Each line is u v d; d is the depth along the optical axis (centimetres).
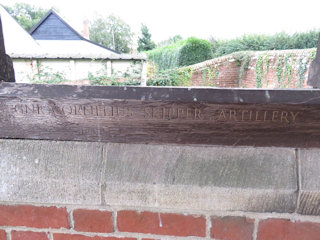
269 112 74
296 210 76
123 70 727
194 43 1077
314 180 73
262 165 76
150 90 76
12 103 78
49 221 85
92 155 80
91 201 80
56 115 79
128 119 78
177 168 77
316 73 129
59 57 699
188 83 933
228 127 76
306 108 73
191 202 78
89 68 717
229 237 81
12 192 81
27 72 703
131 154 79
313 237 79
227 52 1114
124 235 84
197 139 78
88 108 78
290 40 924
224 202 77
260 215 79
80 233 86
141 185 77
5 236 88
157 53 1337
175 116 76
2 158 81
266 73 851
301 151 76
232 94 74
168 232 83
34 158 80
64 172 79
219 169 77
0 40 87
